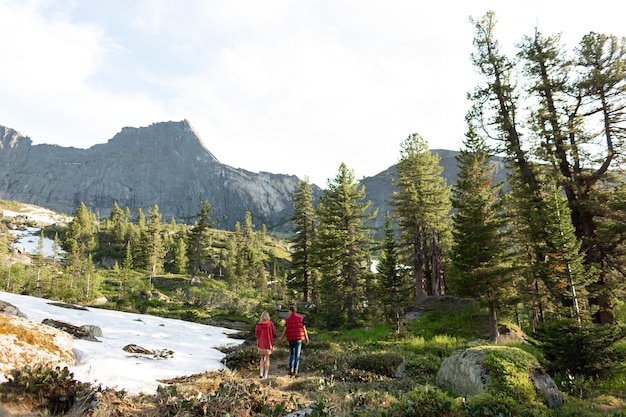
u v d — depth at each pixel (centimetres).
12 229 13488
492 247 1855
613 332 962
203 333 2070
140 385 826
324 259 3788
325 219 4125
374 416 589
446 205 3644
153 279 7050
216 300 4691
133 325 1805
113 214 12788
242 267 8019
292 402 706
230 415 596
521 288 2117
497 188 2394
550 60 2123
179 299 5572
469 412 581
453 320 2272
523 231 1953
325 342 1791
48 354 796
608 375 965
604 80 1934
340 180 4047
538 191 2041
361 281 3734
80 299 4088
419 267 3519
